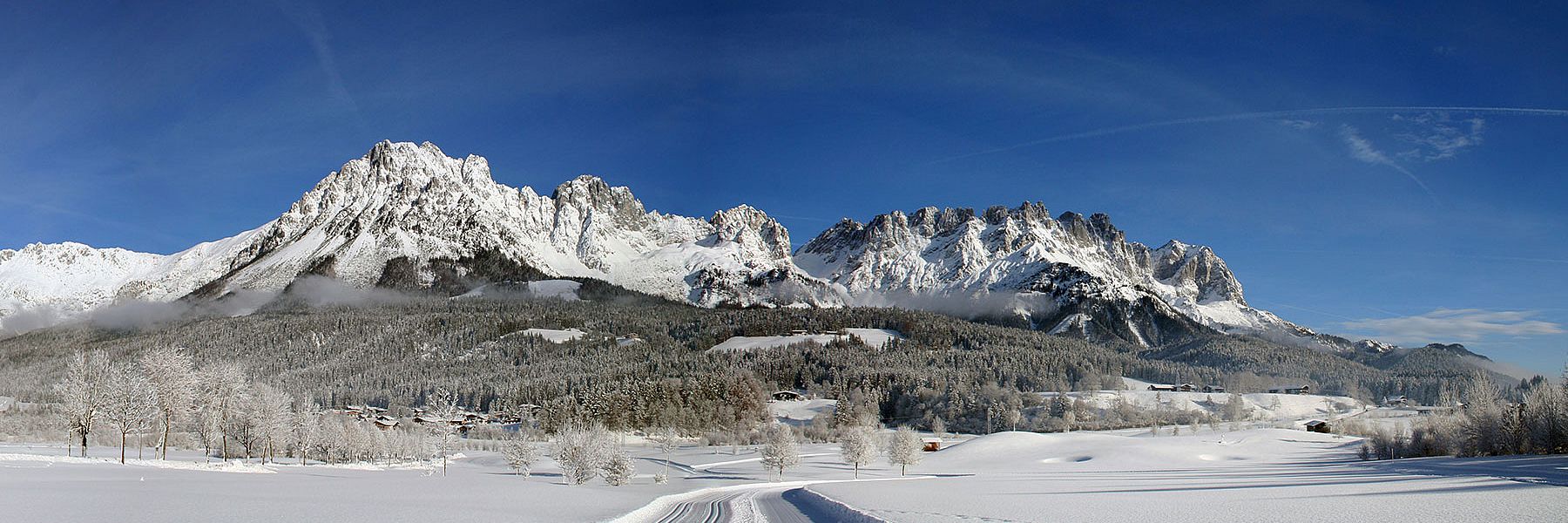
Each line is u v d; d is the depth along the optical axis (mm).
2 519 39938
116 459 97688
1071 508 50688
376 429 150125
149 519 41062
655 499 71688
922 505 57438
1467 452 111375
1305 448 154625
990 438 162375
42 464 79000
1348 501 48750
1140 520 43625
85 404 101375
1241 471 101688
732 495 81000
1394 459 114125
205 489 59625
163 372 105312
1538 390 107938
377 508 50781
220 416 113625
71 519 40312
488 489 73875
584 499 67938
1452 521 38375
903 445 125625
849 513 56000
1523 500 46000
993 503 57125
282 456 136500
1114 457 136750
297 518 43656
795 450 123875
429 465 131500
